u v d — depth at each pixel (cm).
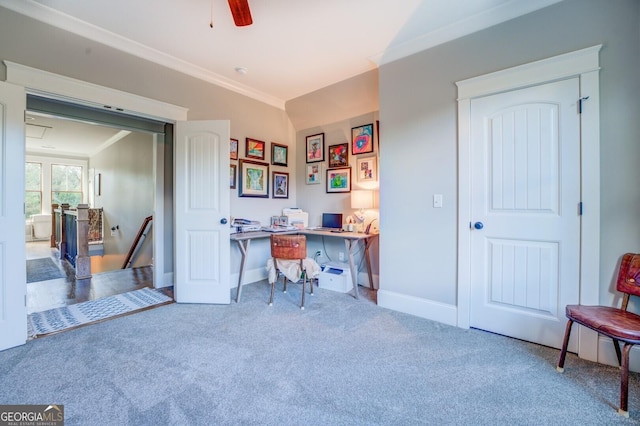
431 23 240
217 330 241
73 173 837
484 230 236
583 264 196
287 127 440
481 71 234
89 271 406
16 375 177
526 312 221
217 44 272
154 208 356
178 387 167
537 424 140
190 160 308
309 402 155
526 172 217
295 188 451
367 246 347
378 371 183
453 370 184
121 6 218
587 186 194
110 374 179
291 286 373
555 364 190
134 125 327
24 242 218
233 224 353
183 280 307
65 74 237
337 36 258
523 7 213
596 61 189
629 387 166
